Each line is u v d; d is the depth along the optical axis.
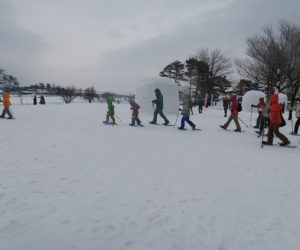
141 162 6.99
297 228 3.89
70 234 3.48
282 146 10.32
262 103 15.48
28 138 9.57
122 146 8.93
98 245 3.29
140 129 13.43
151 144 9.54
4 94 15.56
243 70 48.09
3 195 4.52
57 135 10.41
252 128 15.69
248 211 4.37
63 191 4.81
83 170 6.05
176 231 3.69
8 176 5.43
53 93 74.44
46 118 16.75
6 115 18.09
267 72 37.66
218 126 16.08
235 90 58.53
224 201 4.71
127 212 4.15
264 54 37.50
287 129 15.98
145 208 4.31
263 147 10.02
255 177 6.16
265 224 3.98
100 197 4.63
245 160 7.77
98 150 8.14
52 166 6.24
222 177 6.04
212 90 57.84
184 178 5.84
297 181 5.99
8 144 8.44
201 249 3.33
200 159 7.63
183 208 4.38
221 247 3.39
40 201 4.37
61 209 4.14
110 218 3.94
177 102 23.33
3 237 3.34
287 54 35.66
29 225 3.64
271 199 4.89
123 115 21.39
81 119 17.09
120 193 4.84
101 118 18.34
